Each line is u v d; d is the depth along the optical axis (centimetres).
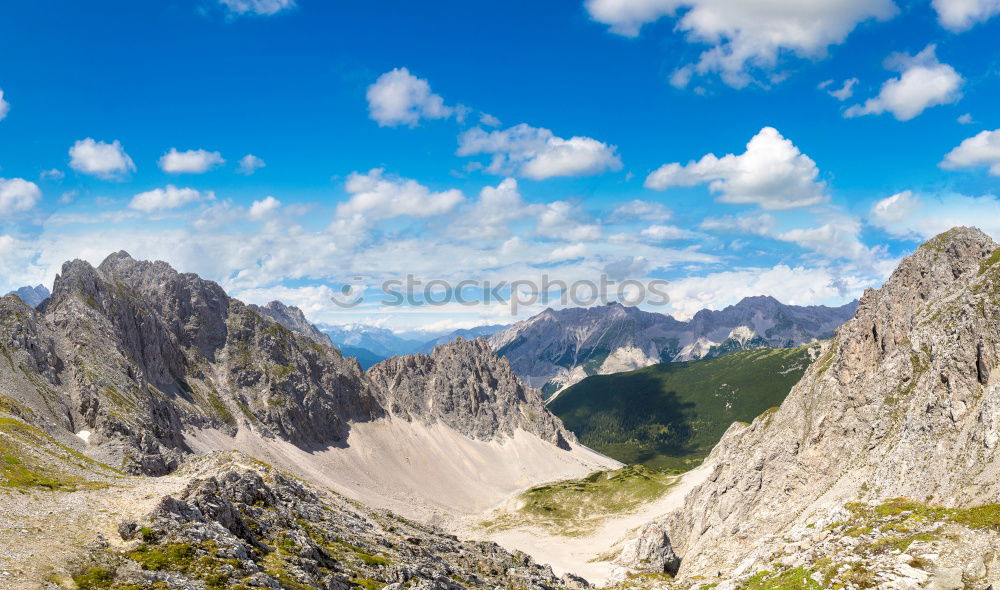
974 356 11425
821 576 8594
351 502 17688
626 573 17762
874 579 7812
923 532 8588
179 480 12338
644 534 19288
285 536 9744
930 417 11588
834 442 15200
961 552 7769
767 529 14800
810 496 14562
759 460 16975
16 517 7256
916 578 7569
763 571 9981
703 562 15825
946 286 14838
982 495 9138
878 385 14812
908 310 15588
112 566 6438
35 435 13738
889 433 13512
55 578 5881
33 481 9312
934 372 12156
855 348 16438
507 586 12688
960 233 15938
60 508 7944
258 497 11356
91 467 12762
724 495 17525
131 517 7844
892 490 11362
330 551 10231
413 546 13262
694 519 19825
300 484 16450
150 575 6456
